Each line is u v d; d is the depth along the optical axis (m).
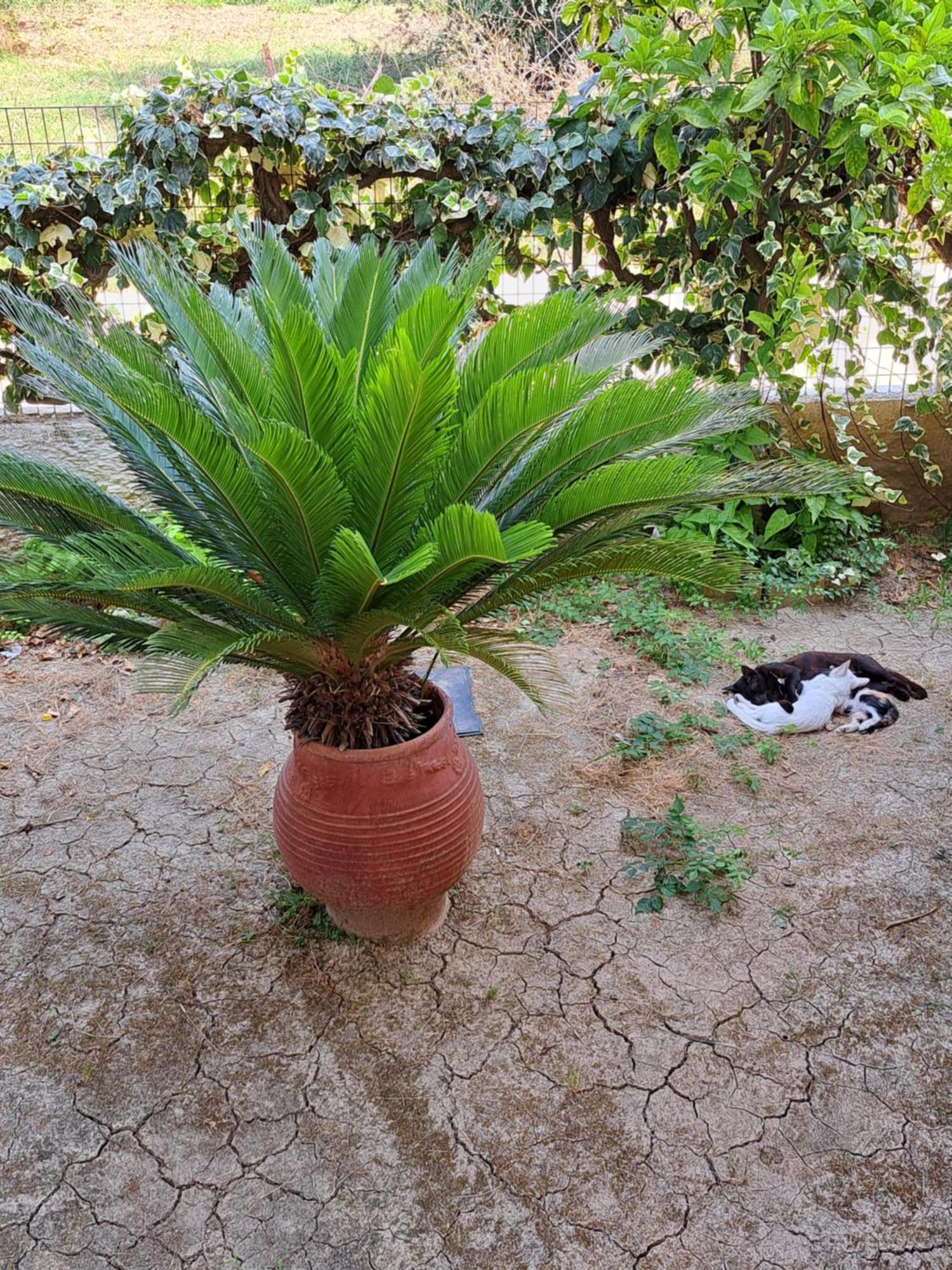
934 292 5.63
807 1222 2.22
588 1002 2.79
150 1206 2.27
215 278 5.13
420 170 4.91
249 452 2.38
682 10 5.29
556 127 4.92
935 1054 2.62
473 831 2.82
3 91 13.07
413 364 2.12
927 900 3.14
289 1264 2.15
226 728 4.11
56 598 2.47
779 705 4.00
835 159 4.72
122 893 3.22
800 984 2.84
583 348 2.98
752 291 5.24
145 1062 2.63
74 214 4.86
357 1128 2.45
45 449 5.08
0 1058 2.64
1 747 3.97
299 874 2.79
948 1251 2.16
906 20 4.35
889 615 4.95
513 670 2.50
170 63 13.75
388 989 2.84
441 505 2.53
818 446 5.36
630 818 3.44
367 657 2.62
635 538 2.61
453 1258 2.16
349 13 14.32
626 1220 2.23
